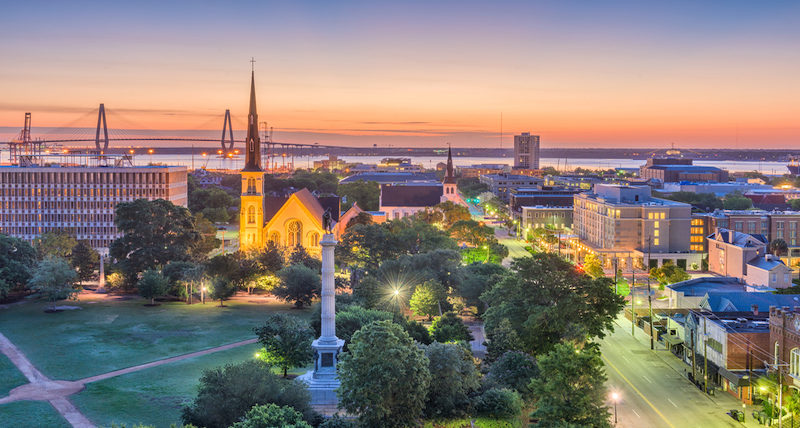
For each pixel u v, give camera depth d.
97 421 105.38
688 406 114.25
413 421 97.75
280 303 185.25
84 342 148.12
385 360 95.12
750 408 113.50
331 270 118.31
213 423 94.56
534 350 128.50
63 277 178.25
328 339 117.88
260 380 97.69
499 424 102.12
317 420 98.62
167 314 172.38
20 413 108.31
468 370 106.31
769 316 126.44
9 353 140.50
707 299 145.88
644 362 137.25
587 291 128.88
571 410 92.00
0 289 178.00
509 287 132.12
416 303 160.88
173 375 126.56
